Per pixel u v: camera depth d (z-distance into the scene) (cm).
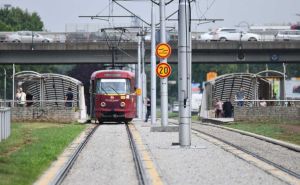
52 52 14612
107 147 5119
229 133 7012
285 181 3189
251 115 9288
